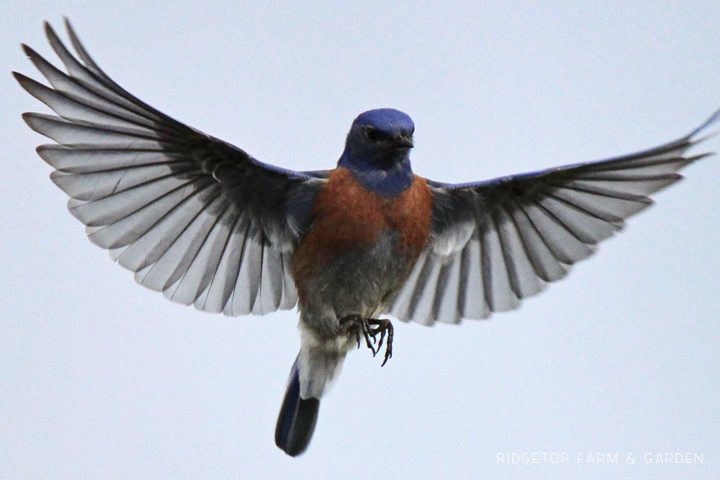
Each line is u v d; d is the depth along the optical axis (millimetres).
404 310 14125
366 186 12812
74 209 11680
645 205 12906
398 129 12734
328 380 13711
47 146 11188
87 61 10453
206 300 12773
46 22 10328
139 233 12164
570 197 13227
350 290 13062
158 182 12008
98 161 11516
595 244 13430
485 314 13992
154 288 12438
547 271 13719
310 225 12883
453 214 13664
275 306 13172
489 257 13867
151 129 11477
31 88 10672
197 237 12539
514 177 13164
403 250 13031
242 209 12703
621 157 12234
